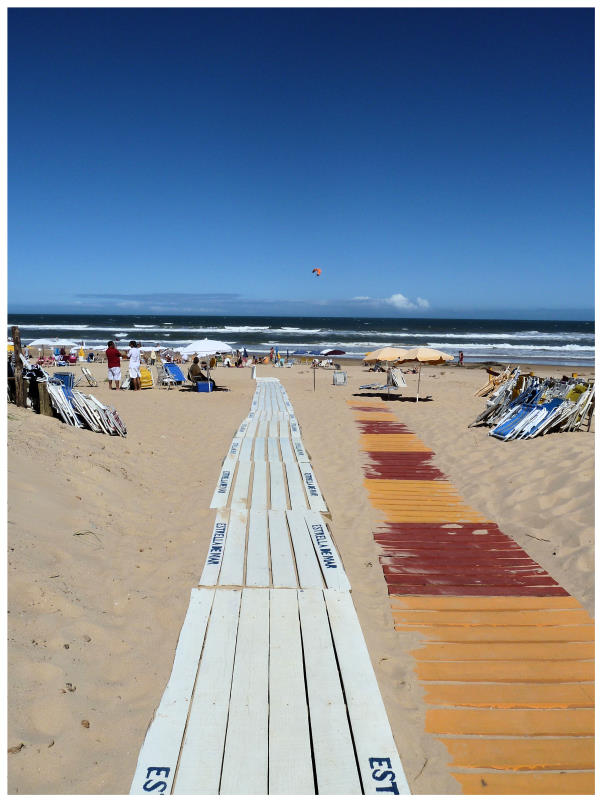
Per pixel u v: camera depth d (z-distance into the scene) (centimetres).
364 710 300
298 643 358
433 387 1986
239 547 507
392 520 615
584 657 366
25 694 276
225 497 642
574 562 490
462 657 363
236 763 262
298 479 725
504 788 263
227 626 374
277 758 266
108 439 778
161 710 292
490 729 300
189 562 471
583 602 435
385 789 253
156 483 671
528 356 4256
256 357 3425
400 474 795
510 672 348
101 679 309
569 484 656
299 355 3728
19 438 614
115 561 444
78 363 2689
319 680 322
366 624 396
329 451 923
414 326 10775
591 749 290
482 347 5141
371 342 5753
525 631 394
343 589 433
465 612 420
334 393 1716
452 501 682
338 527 592
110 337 5941
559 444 843
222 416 1188
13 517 430
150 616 381
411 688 331
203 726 283
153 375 2267
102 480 600
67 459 611
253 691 311
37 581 365
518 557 518
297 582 442
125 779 248
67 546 432
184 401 1405
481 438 983
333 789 251
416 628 397
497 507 648
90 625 348
